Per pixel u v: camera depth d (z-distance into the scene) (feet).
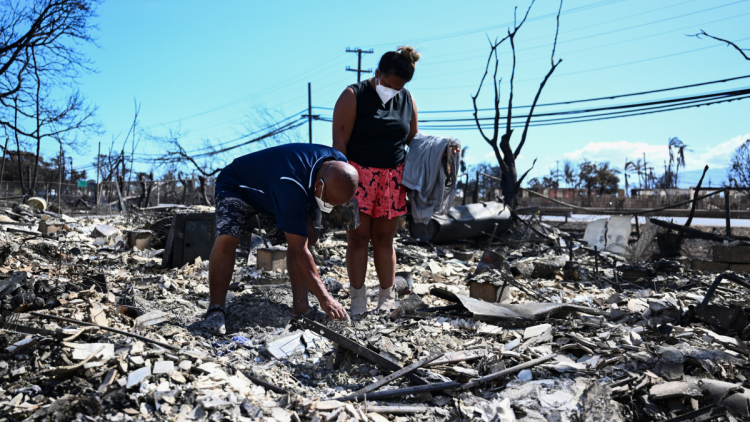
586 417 7.48
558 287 21.39
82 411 6.84
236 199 11.53
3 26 59.98
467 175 55.11
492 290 15.10
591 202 120.06
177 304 13.80
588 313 13.03
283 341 10.40
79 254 23.18
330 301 10.62
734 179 121.49
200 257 20.84
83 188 108.68
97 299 12.47
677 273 25.58
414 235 34.35
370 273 20.98
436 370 9.29
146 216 41.70
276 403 7.59
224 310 11.70
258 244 24.45
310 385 8.87
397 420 7.61
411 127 14.62
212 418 6.93
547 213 67.82
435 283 20.26
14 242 22.21
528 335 11.07
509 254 32.68
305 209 10.55
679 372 8.84
